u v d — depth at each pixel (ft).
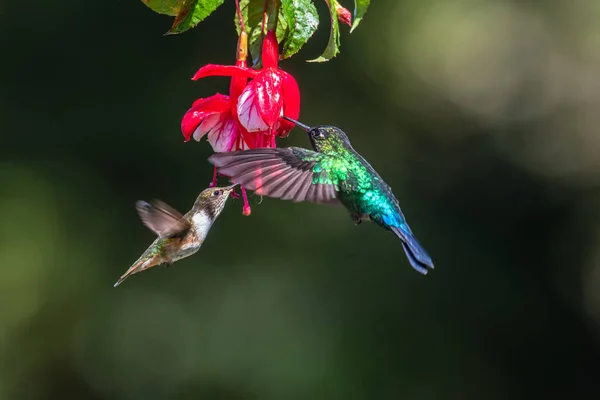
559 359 47.01
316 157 15.01
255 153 12.97
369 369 40.40
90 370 37.96
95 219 39.06
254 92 13.29
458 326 43.70
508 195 49.62
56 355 37.70
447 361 42.70
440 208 47.32
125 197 39.60
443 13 49.65
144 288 39.32
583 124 53.36
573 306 47.98
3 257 37.29
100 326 38.27
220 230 40.55
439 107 48.39
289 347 39.55
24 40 39.32
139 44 40.04
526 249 48.37
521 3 55.42
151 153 39.81
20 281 37.40
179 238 15.75
